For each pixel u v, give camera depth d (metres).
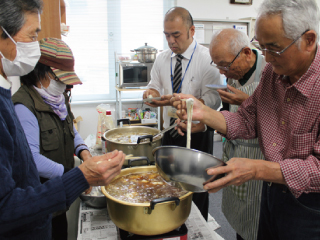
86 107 4.19
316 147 0.91
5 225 0.62
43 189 0.68
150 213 0.89
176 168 0.83
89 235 1.05
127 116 3.97
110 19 4.05
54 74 1.16
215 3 4.27
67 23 3.94
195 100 1.20
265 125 1.10
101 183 0.79
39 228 0.82
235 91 1.43
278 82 1.04
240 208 1.68
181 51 2.04
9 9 0.71
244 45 1.41
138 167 1.27
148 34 4.23
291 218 1.06
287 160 0.91
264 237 1.29
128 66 3.48
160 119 3.59
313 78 0.89
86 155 1.46
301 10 0.79
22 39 0.77
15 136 0.70
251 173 0.87
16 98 1.10
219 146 4.43
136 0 4.06
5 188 0.62
